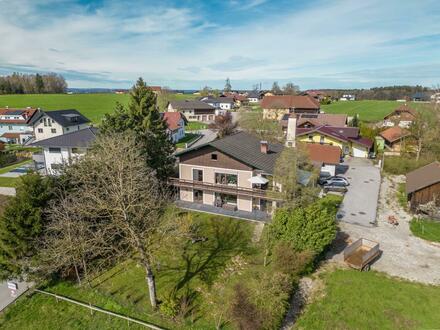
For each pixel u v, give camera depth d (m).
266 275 17.95
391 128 57.16
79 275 20.42
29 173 20.66
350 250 21.17
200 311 16.75
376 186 37.22
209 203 30.52
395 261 21.25
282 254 18.97
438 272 19.98
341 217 28.44
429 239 24.31
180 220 23.27
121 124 31.69
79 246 18.33
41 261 18.66
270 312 15.32
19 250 18.55
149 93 36.03
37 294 18.67
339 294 17.77
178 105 99.19
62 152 40.62
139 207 19.34
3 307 17.56
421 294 17.66
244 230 25.41
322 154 39.38
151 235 19.22
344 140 49.34
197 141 63.75
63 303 17.86
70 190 21.86
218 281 19.22
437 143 43.88
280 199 23.28
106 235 20.80
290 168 22.53
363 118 85.00
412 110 68.31
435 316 15.90
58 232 19.80
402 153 47.97
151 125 34.47
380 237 24.69
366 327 15.32
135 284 19.23
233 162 28.52
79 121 64.06
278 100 87.25
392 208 30.75
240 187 28.39
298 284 18.89
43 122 59.44
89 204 19.19
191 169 30.70
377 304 16.86
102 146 23.55
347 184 35.72
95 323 16.31
